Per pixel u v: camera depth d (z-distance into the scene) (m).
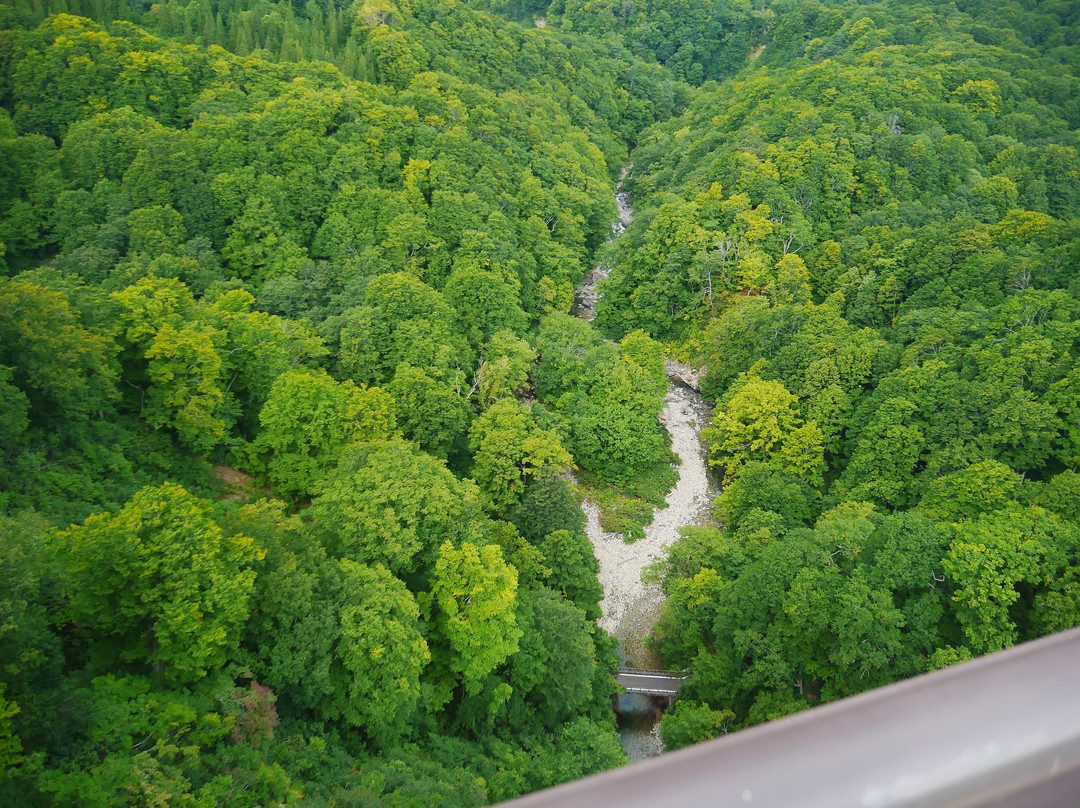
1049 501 56.97
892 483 68.00
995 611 48.84
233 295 78.56
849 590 51.94
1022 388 66.69
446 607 49.09
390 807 37.59
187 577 37.50
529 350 88.31
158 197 94.00
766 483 74.06
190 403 63.66
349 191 101.31
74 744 31.84
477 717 51.47
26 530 35.88
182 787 31.25
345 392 70.19
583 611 58.09
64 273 82.75
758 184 111.06
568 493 70.38
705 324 102.56
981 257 84.69
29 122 105.19
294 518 50.09
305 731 41.59
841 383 79.62
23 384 54.50
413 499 53.00
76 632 37.41
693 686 58.75
